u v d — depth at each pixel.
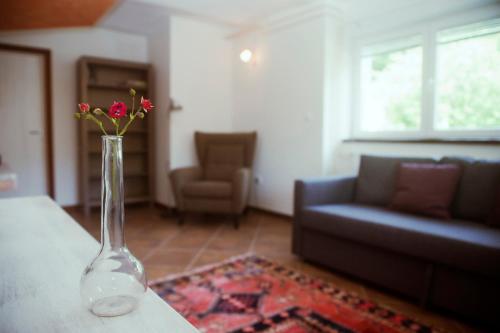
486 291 1.72
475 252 1.72
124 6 3.91
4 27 3.95
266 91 4.26
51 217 1.53
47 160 4.49
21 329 0.70
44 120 4.45
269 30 4.15
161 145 4.61
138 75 4.87
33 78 4.36
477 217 2.20
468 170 2.32
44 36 4.35
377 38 3.48
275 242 3.23
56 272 0.97
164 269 2.54
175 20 4.29
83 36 4.57
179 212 3.87
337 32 3.66
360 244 2.29
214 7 3.89
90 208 4.57
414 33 3.20
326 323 1.80
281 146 4.08
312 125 3.70
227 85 4.80
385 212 2.44
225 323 1.79
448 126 3.02
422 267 1.98
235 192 3.68
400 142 3.18
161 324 0.73
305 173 3.80
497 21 2.71
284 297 2.09
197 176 4.13
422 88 3.14
